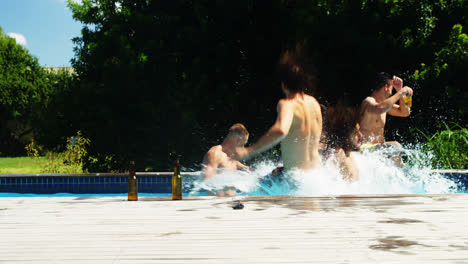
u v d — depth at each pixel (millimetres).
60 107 11750
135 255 1570
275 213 2332
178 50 10758
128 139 10680
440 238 1786
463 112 9023
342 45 9625
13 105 35656
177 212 2393
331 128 4184
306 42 9484
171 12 11078
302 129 3598
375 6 9906
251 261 1485
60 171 10516
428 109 9609
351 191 3951
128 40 11250
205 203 2707
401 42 9578
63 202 2807
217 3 10203
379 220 2131
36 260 1520
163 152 10836
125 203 2742
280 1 10195
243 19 10492
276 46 10203
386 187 4418
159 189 5734
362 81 9500
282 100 3580
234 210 2434
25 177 5891
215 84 10453
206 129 10539
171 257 1541
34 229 2002
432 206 2535
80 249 1657
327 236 1819
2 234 1905
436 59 9617
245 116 10414
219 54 10164
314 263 1459
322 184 3771
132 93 10258
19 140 36875
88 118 10844
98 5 13883
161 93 10344
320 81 9531
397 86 5055
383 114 4938
